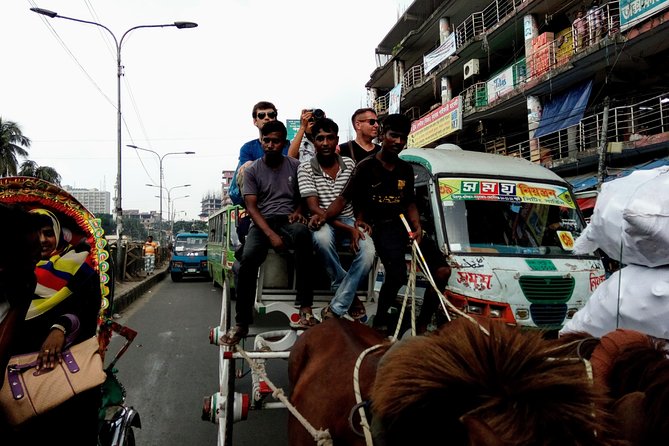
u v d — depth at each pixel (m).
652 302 2.18
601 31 12.80
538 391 1.09
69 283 2.47
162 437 4.28
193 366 6.52
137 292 14.02
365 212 3.43
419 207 5.59
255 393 3.20
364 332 2.59
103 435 2.80
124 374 6.15
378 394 1.30
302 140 4.85
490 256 5.00
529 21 15.73
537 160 14.94
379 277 5.55
